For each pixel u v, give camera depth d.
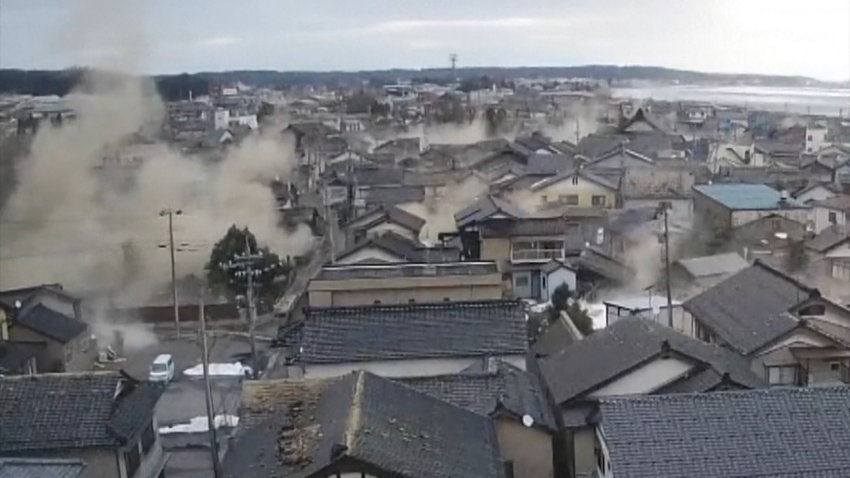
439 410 18.67
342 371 24.73
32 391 21.02
